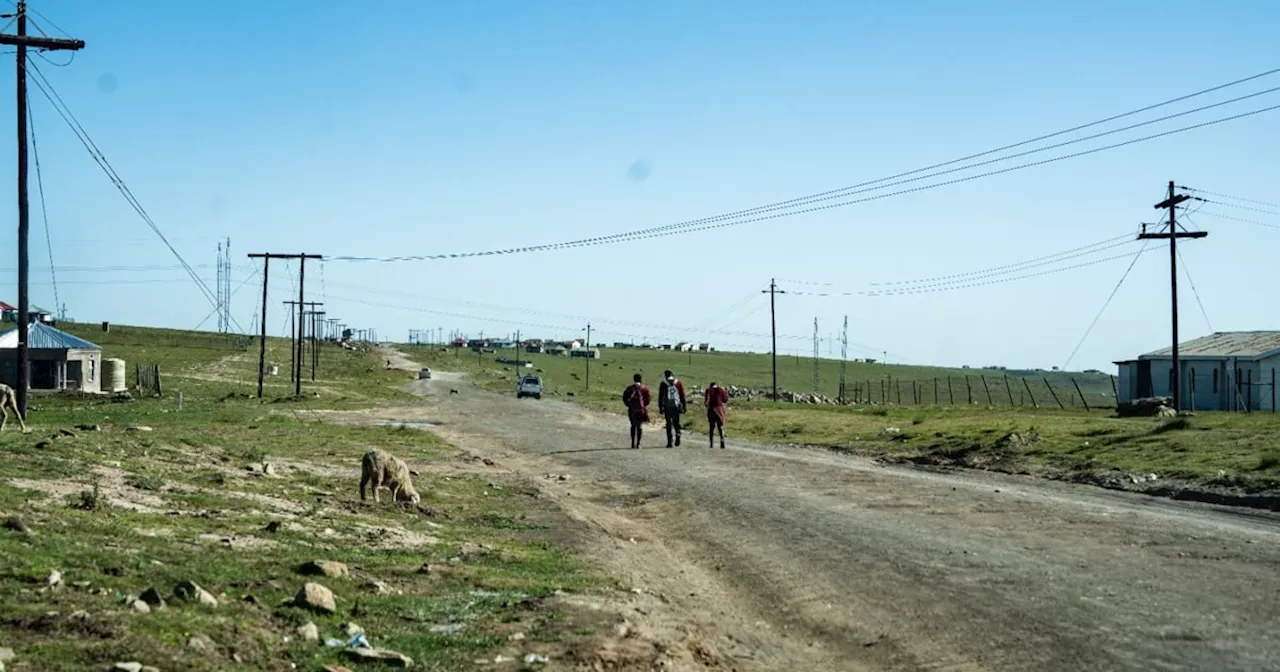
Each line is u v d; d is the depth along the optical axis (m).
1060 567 13.09
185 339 145.12
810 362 197.38
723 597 12.45
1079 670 8.90
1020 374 181.75
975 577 12.66
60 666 6.66
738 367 173.38
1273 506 18.16
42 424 30.86
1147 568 12.88
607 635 9.15
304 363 124.44
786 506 19.36
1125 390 60.97
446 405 66.62
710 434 32.66
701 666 8.85
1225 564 12.99
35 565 9.15
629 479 24.80
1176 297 43.06
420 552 13.15
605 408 63.44
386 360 156.12
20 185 27.17
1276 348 50.44
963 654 9.57
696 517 18.67
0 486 13.84
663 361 184.00
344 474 22.97
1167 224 43.44
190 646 7.48
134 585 9.05
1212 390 53.12
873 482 22.81
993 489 21.52
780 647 10.14
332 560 11.55
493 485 23.02
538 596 10.63
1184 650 9.34
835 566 13.74
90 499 13.07
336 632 8.71
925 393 120.12
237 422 38.34
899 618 10.97
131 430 27.50
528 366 157.75
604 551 14.87
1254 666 8.81
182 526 12.80
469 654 8.44
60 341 63.50
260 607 9.05
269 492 17.66
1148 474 22.23
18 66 26.97
